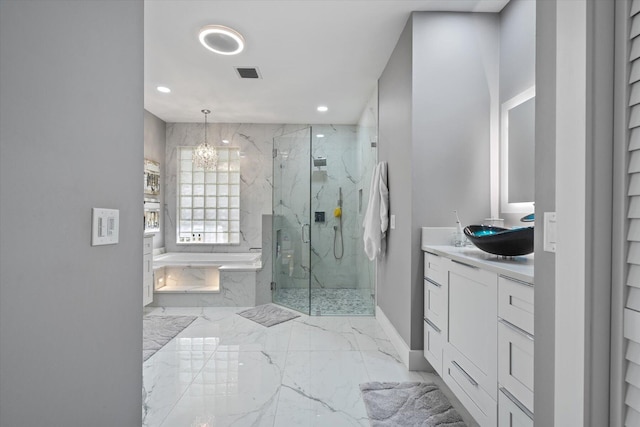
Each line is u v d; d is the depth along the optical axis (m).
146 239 3.42
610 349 0.71
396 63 2.55
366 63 2.87
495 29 2.18
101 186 0.76
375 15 2.20
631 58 0.68
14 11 0.53
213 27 2.32
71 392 0.66
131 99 0.88
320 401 1.78
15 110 0.53
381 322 3.04
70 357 0.66
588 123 0.71
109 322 0.79
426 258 2.09
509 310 1.19
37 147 0.58
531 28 1.86
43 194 0.59
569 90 0.77
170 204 4.74
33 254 0.57
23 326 0.55
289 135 4.07
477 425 1.57
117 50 0.82
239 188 4.81
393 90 2.64
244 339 2.71
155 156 4.45
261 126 4.83
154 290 3.69
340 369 2.17
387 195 2.78
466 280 1.54
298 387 1.93
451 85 2.17
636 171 0.66
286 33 2.41
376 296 3.27
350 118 4.50
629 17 0.68
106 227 0.77
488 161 2.18
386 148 2.89
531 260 1.44
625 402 0.68
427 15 2.17
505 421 1.22
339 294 4.19
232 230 4.85
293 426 1.57
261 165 4.83
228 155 4.84
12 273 0.53
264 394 1.85
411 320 2.17
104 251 0.77
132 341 0.90
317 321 3.19
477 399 1.43
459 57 2.17
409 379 2.04
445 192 2.16
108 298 0.79
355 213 4.33
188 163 4.82
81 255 0.69
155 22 2.28
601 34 0.71
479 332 1.42
